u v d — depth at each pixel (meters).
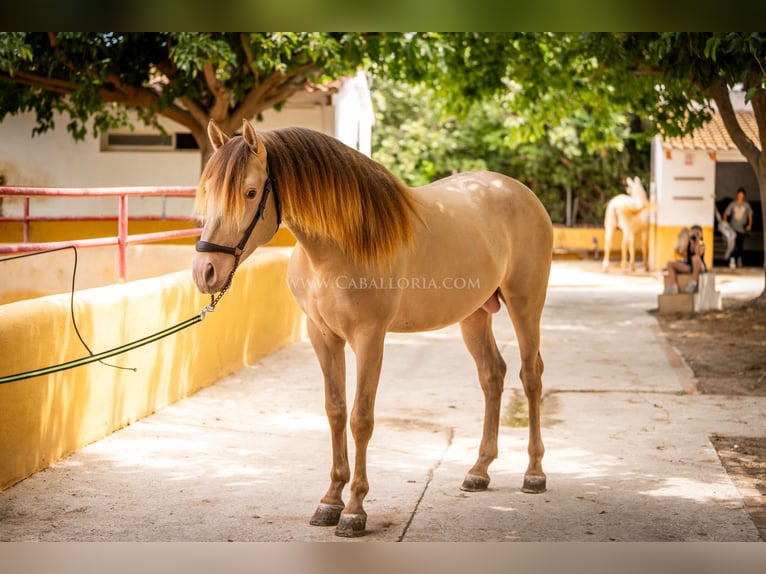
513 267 5.27
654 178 22.00
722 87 12.70
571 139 23.92
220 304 8.32
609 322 12.34
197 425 6.69
